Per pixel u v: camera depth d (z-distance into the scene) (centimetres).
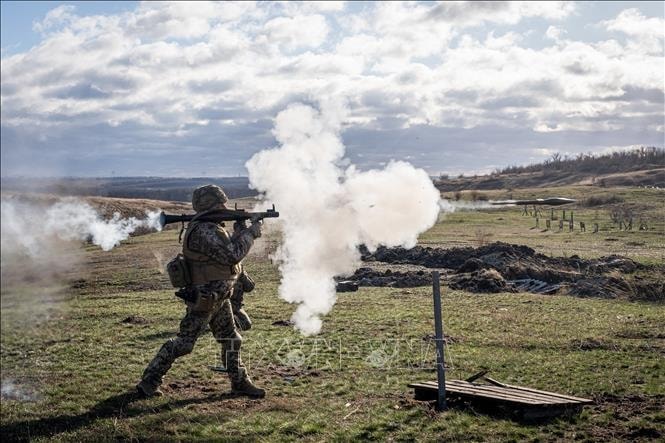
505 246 3744
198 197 1159
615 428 991
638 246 4872
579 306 2411
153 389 1159
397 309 2345
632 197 8956
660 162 15475
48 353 1498
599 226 6788
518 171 18225
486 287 2902
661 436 955
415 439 942
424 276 3272
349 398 1169
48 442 916
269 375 1345
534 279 3173
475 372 1367
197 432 973
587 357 1514
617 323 2012
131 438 935
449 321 2064
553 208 8806
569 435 958
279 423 1018
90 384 1238
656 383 1260
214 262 1137
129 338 1727
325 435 966
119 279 3106
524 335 1806
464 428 984
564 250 4588
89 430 968
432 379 1305
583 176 15875
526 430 973
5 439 932
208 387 1231
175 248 4112
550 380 1289
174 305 2475
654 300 2556
